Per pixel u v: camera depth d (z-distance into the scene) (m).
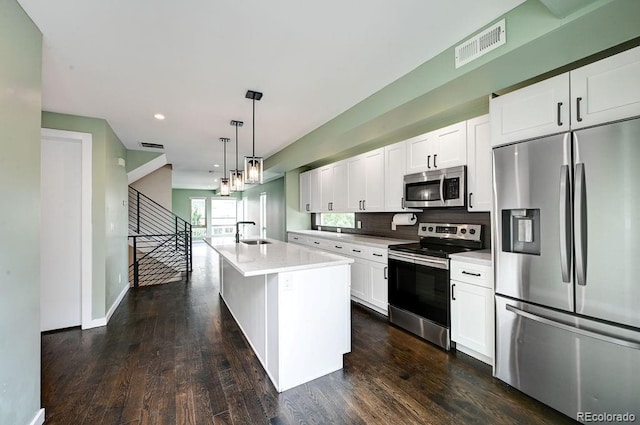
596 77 1.55
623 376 1.47
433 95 2.23
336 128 3.28
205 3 1.50
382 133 3.27
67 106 2.87
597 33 1.52
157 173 6.51
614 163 1.48
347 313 2.31
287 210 6.14
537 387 1.83
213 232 12.32
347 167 4.46
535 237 1.84
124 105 2.85
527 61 1.77
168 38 1.79
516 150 1.92
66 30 1.69
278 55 2.02
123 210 4.39
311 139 3.87
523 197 1.88
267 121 3.43
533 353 1.84
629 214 1.43
